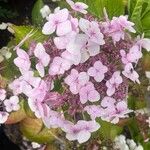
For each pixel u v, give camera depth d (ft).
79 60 0.66
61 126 0.73
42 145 0.96
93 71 0.69
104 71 0.69
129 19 0.88
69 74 0.69
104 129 0.85
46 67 0.71
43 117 0.71
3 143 1.08
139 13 0.84
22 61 0.70
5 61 0.86
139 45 0.72
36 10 0.94
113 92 0.71
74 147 0.89
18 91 0.74
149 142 0.96
